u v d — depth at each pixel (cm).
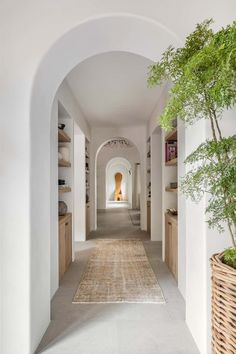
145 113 612
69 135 466
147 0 211
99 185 1389
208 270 195
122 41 241
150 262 453
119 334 234
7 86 208
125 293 322
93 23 214
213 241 195
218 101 116
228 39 107
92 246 570
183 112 141
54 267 325
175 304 292
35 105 220
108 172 2033
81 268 421
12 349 204
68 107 429
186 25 209
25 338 204
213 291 134
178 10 210
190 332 236
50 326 248
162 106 456
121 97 495
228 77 106
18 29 210
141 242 608
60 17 212
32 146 212
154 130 572
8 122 208
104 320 258
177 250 355
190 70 121
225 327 122
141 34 228
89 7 212
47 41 210
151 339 226
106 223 908
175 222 365
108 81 414
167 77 157
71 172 468
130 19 212
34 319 214
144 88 446
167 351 210
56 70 243
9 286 206
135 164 1439
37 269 222
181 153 315
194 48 146
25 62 209
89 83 423
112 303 295
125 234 706
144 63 352
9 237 206
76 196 626
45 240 246
